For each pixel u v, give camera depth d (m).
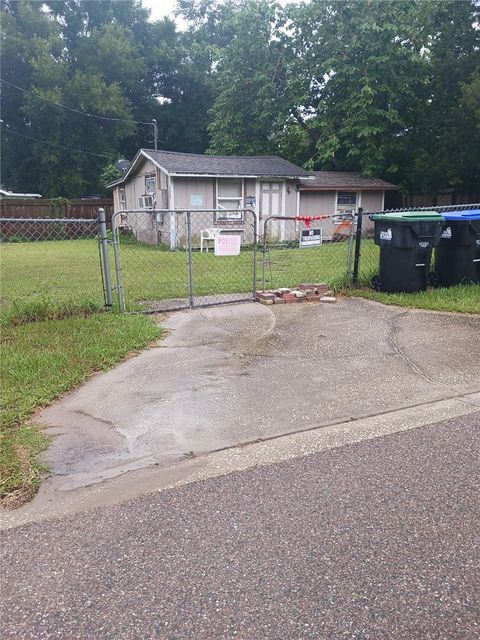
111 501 2.57
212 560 2.14
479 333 5.52
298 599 1.93
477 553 2.17
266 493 2.62
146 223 18.02
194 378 4.24
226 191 16.59
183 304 7.01
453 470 2.83
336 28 20.11
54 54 31.44
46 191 31.69
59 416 3.51
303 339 5.35
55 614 1.87
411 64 19.31
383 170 20.81
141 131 37.59
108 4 35.03
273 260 11.67
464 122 17.34
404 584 2.00
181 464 2.92
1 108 30.88
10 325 5.72
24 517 2.44
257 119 23.61
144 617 1.85
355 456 3.00
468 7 17.62
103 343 5.00
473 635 1.76
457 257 7.67
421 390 4.01
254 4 22.14
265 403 3.75
